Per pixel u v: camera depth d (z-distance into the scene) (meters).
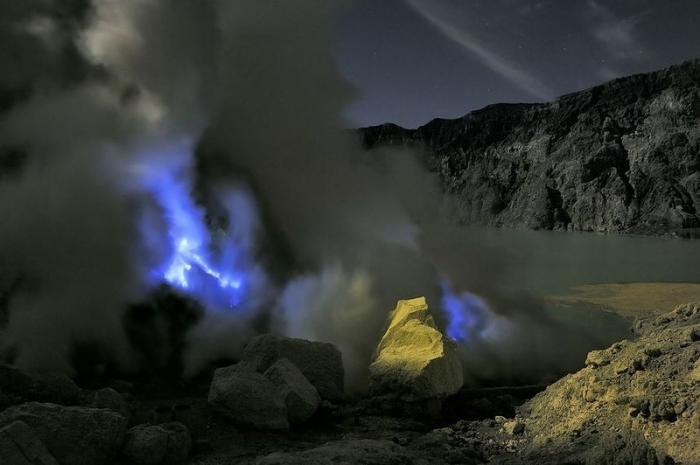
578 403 6.44
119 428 5.22
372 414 7.32
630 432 5.33
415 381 7.23
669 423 5.23
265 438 6.14
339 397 7.70
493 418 7.54
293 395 6.63
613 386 6.11
